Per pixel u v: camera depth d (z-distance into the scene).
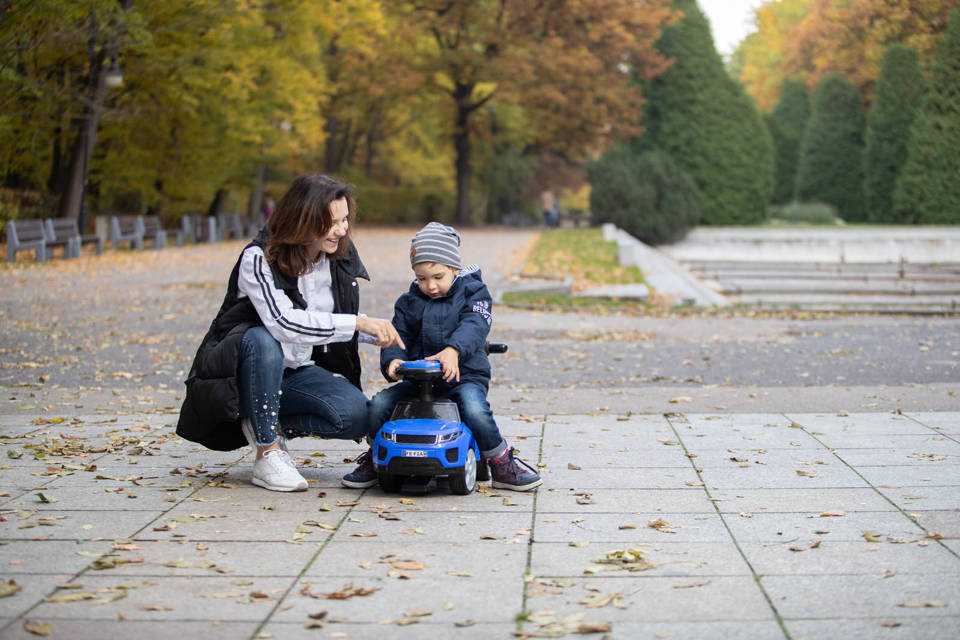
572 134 52.00
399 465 5.26
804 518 4.91
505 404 8.36
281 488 5.50
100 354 11.31
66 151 31.12
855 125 42.25
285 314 5.29
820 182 42.75
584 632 3.47
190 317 14.71
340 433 5.56
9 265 22.22
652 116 43.59
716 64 41.72
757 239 35.12
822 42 44.16
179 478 5.81
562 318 15.93
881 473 5.82
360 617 3.64
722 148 41.03
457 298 5.61
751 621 3.58
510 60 46.88
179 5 26.69
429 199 56.00
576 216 56.75
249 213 43.19
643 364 11.18
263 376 5.39
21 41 21.75
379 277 21.41
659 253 32.97
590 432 7.15
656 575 4.09
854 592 3.86
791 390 8.94
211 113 32.84
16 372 10.11
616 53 46.38
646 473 5.90
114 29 24.22
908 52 39.12
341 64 48.50
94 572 4.14
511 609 3.71
